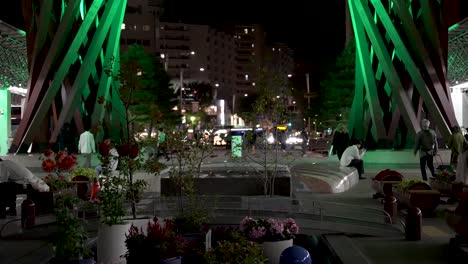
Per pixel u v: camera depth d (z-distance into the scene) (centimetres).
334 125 5184
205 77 14700
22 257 864
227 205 1323
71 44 2862
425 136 1842
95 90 3103
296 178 1872
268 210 1242
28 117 2889
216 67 16225
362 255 855
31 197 1234
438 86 2808
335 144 2648
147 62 5156
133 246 710
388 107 3020
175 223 886
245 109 13500
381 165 2728
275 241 845
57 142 2925
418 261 824
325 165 2219
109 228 794
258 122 1684
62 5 2988
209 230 896
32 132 2894
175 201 1152
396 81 2831
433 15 2791
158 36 13050
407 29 2803
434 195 1234
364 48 3020
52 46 2852
